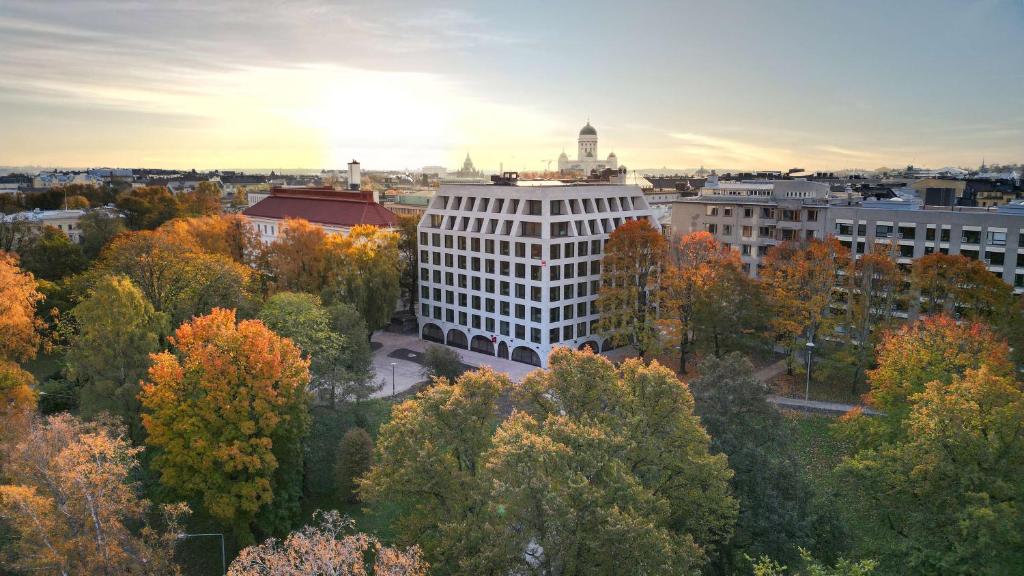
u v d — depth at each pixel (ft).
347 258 354.95
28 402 189.57
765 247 401.49
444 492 142.31
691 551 131.13
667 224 533.14
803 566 136.98
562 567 123.13
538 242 331.36
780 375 319.06
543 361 340.18
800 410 276.62
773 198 443.32
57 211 629.10
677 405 154.61
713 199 442.50
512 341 356.18
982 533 121.49
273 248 364.79
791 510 148.05
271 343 187.73
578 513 121.08
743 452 161.27
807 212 381.60
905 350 202.80
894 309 317.42
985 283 282.97
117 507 136.87
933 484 139.44
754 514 151.74
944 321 226.99
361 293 349.82
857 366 294.87
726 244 415.44
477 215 362.53
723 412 176.86
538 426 155.33
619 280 341.62
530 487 119.34
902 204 395.75
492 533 123.75
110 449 140.05
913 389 191.93
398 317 442.91
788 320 304.50
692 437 152.15
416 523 145.38
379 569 110.83
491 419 157.79
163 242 292.40
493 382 157.48
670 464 149.89
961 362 195.52
